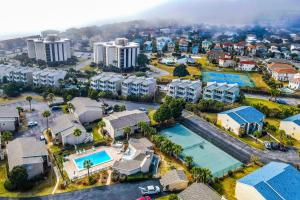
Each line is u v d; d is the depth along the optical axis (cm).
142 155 10150
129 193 8662
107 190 8769
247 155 10931
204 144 11650
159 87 18750
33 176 9206
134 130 12450
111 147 11288
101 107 14088
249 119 12694
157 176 9481
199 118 14100
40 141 10712
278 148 11438
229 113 12975
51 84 18012
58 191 8662
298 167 10031
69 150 10944
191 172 9438
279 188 7875
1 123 12050
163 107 13050
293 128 12375
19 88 17350
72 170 9744
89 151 10944
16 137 11819
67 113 14275
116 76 18125
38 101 16088
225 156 10819
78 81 19238
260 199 7625
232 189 8862
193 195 7938
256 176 8462
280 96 18062
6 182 8644
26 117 13775
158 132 12575
